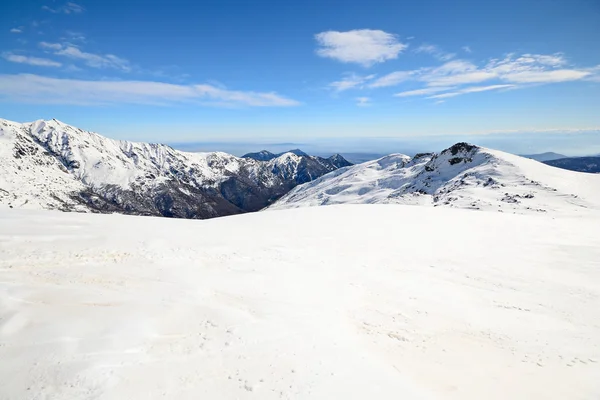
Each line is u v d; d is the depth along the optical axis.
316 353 10.06
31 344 8.83
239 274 16.61
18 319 9.87
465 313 15.09
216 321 11.23
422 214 37.81
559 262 23.41
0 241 17.16
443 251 24.86
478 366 10.83
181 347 9.59
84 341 9.18
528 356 11.73
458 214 38.16
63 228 21.55
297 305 13.70
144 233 22.70
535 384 9.93
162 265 16.62
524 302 16.78
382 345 11.69
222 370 8.77
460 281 19.27
